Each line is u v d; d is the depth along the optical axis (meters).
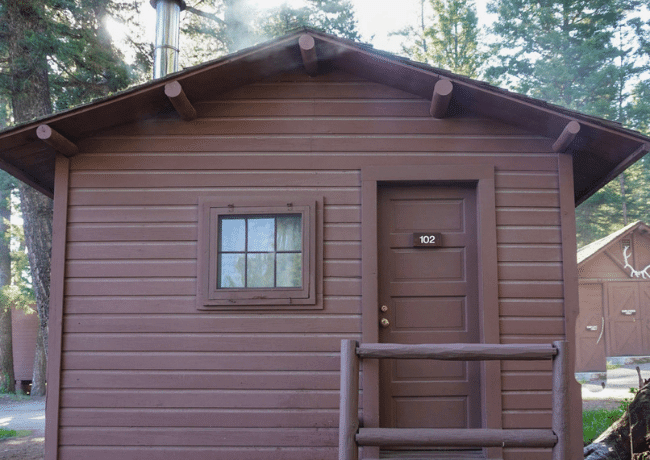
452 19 26.09
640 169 24.59
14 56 10.08
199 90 4.83
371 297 4.74
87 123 4.77
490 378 4.66
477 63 25.45
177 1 7.63
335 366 4.70
